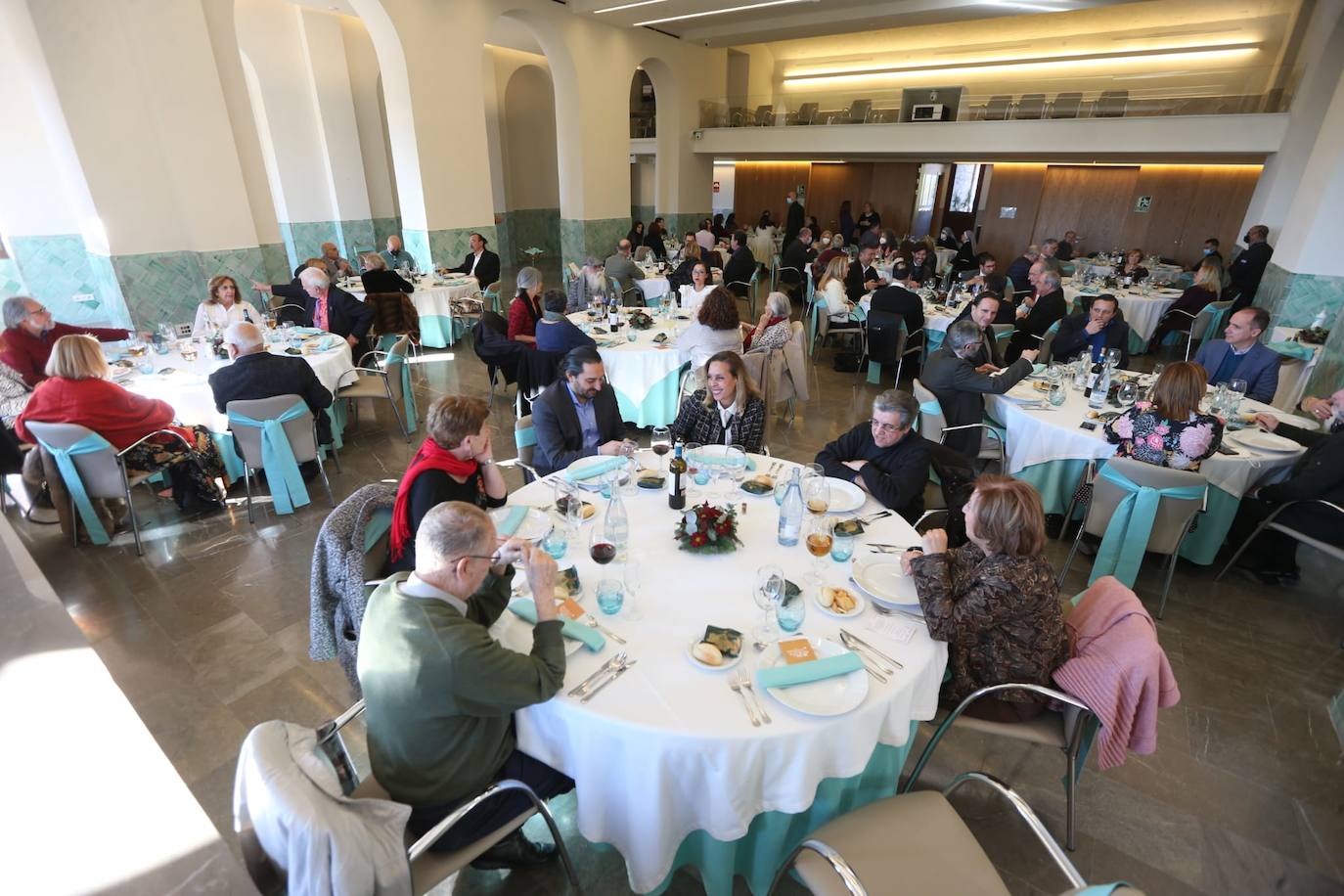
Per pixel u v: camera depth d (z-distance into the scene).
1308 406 3.41
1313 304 6.03
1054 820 2.06
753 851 1.63
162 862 1.34
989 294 4.18
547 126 14.67
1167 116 9.12
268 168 9.98
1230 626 2.98
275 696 2.48
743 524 2.23
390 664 1.40
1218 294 6.82
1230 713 2.50
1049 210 12.66
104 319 7.48
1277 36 9.91
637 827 1.49
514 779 1.59
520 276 5.80
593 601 1.80
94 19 5.45
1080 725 1.77
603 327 5.62
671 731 1.37
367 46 10.48
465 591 1.49
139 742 1.61
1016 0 9.44
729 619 1.74
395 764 1.47
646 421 5.07
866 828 1.51
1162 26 10.83
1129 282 8.10
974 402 3.73
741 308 10.07
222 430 3.82
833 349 7.71
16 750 1.59
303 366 3.65
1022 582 1.72
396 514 2.15
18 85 6.52
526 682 1.42
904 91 11.37
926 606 1.73
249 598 3.03
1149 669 1.62
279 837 1.18
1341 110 5.85
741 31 11.71
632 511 2.31
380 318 5.90
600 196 11.30
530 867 1.87
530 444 3.13
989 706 1.88
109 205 5.82
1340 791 2.18
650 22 10.44
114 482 3.24
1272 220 8.49
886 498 2.52
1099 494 2.94
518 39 12.20
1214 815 2.09
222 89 6.26
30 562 2.39
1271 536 3.29
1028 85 11.47
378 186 11.12
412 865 1.43
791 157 13.20
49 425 3.02
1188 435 2.87
